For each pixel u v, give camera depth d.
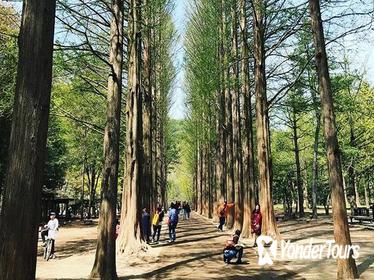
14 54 15.34
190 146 61.28
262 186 16.92
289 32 17.41
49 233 14.30
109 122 10.55
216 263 12.01
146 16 16.69
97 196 56.19
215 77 23.56
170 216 18.62
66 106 22.36
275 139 40.12
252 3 18.17
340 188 9.16
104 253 9.53
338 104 24.72
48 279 8.98
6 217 3.86
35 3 4.32
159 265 11.92
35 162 4.02
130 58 16.72
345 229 8.98
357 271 9.28
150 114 21.69
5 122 23.64
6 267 3.74
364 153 30.30
